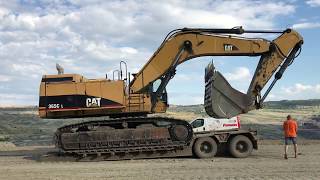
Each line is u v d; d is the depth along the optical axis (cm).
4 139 3338
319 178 1201
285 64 1900
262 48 1891
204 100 1884
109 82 1788
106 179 1236
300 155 1847
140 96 1802
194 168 1440
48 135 3734
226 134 1795
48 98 1764
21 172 1412
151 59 1877
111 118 1847
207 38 1884
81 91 1770
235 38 1891
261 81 1888
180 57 1875
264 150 2075
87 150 1753
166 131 1778
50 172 1404
